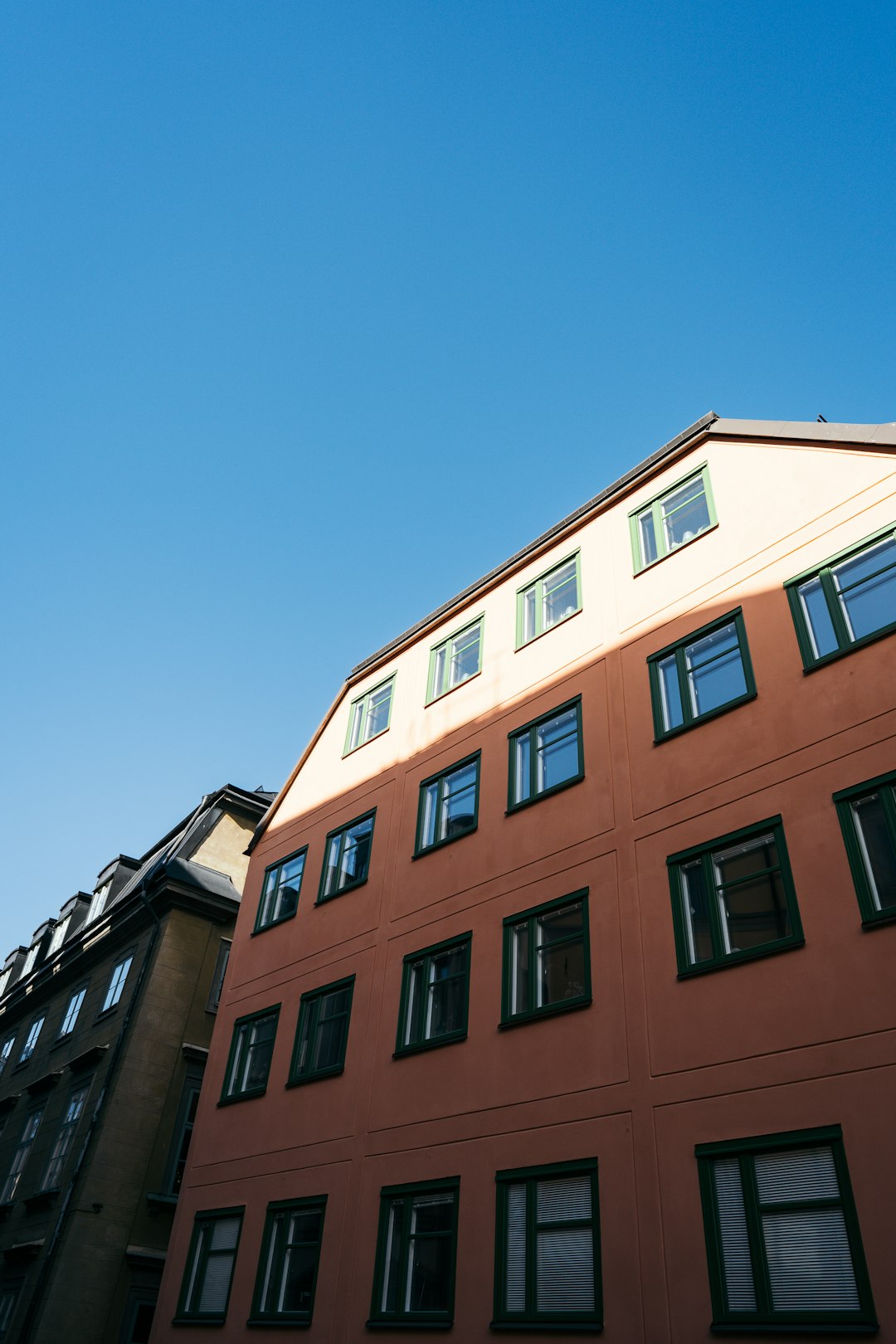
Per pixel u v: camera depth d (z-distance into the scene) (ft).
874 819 35.60
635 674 48.93
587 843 45.55
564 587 58.03
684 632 47.70
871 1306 27.84
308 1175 48.83
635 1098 36.76
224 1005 64.23
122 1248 63.05
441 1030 47.37
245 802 89.45
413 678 66.74
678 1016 37.19
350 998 54.08
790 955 34.99
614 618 52.42
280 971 61.05
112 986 79.87
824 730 38.75
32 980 97.66
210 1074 61.00
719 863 39.68
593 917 42.98
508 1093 41.63
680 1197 33.55
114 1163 65.46
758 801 39.40
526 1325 35.35
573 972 42.57
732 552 48.06
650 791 44.16
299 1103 52.49
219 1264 51.01
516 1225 38.45
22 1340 58.70
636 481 56.54
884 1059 30.83
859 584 41.47
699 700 45.03
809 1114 31.68
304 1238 47.26
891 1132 29.66
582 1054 39.68
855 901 34.17
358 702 71.41
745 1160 32.78
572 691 52.19
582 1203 36.65
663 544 52.85
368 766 65.46
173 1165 67.87
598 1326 33.30
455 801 56.03
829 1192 30.40
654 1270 32.91
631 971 39.93
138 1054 70.18
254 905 68.13
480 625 63.46
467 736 58.08
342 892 59.98
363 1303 41.78
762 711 41.50
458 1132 42.68
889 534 41.47
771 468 49.06
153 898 79.46
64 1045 82.69
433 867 54.03
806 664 41.04
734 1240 31.81
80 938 89.76
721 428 52.85
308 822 68.28
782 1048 33.53
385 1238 43.06
